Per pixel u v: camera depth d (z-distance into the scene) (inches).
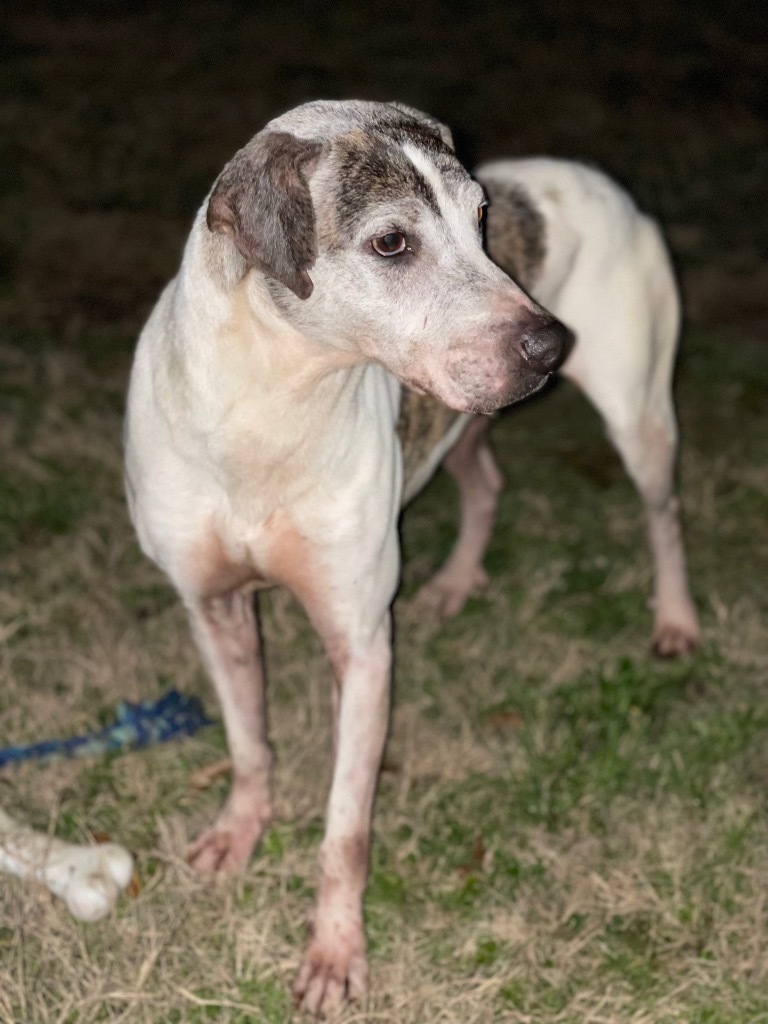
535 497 71.0
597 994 41.8
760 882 45.6
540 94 136.7
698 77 143.4
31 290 92.6
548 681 57.1
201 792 49.7
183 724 52.1
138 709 51.9
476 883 46.1
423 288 35.4
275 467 39.1
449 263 35.5
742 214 111.8
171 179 112.3
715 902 45.2
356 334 36.3
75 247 99.6
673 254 103.6
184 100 129.8
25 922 42.3
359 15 160.2
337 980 41.1
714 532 68.3
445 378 35.5
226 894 44.5
